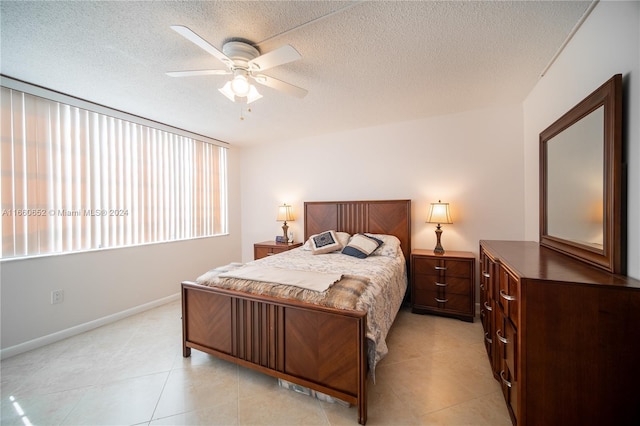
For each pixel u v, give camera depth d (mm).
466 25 1510
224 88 1716
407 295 3164
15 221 2168
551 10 1402
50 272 2332
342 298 1562
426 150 3188
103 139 2729
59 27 1477
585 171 1426
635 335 1021
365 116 3072
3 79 2049
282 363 1648
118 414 1482
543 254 1705
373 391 1657
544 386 1124
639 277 1085
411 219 3277
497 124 2854
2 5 1288
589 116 1388
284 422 1421
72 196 2500
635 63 1114
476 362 1969
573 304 1084
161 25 1479
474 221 2979
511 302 1320
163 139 3340
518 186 2791
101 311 2674
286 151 4164
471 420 1425
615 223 1180
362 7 1358
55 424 1422
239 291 1821
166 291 3338
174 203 3477
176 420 1439
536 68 2002
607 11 1294
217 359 2037
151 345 2254
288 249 3723
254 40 1623
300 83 2213
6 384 1744
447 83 2244
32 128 2248
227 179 4324
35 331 2227
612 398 1051
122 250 2873
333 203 3686
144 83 2178
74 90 2309
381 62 1895
